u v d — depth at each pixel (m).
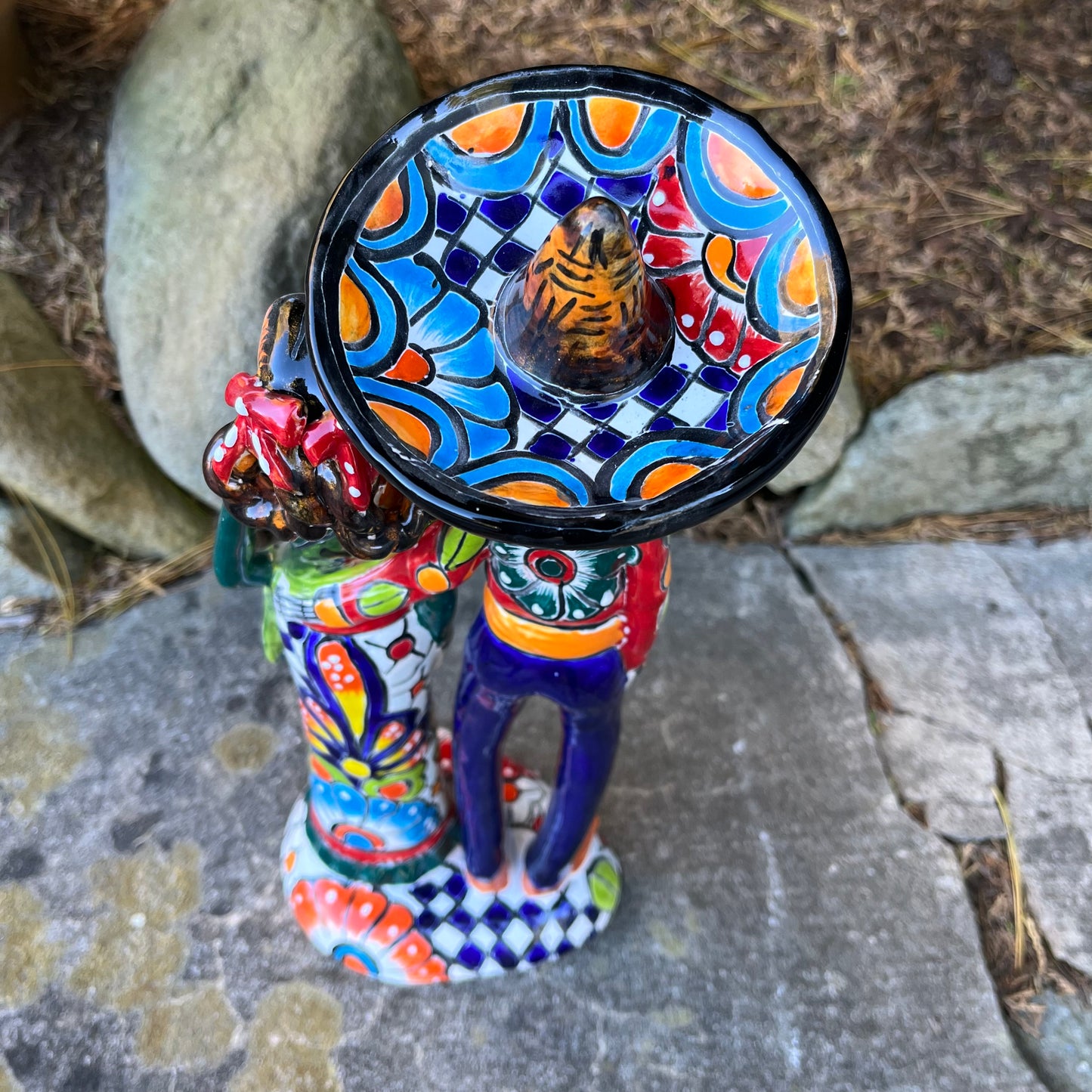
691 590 2.02
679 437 0.82
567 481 0.79
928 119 2.29
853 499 2.11
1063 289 2.16
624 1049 1.49
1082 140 2.28
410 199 0.88
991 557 2.12
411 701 1.24
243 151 1.83
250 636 1.94
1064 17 2.38
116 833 1.69
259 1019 1.51
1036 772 1.82
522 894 1.51
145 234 1.86
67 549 1.98
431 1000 1.52
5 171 2.09
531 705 1.84
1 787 1.74
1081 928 1.65
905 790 1.79
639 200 0.93
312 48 1.89
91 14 2.23
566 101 0.91
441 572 1.05
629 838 1.69
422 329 0.86
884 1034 1.50
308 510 0.94
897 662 1.96
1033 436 2.06
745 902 1.62
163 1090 1.45
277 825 1.71
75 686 1.87
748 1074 1.47
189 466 1.95
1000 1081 1.46
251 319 1.82
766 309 0.86
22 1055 1.47
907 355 2.13
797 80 2.31
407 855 1.46
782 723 1.84
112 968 1.55
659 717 1.84
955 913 1.62
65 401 1.93
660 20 2.36
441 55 2.27
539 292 0.82
